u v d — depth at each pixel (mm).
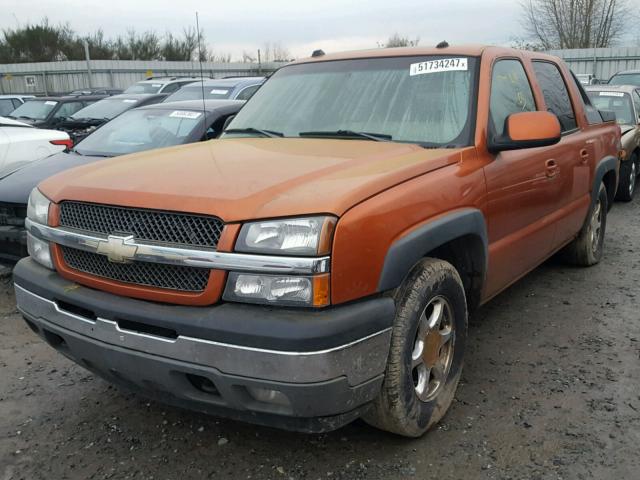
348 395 2455
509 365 3891
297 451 3016
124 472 2883
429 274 2861
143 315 2537
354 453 2986
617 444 3025
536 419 3258
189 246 2488
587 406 3381
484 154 3445
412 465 2889
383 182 2699
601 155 5434
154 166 3102
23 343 4375
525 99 4184
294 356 2301
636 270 5824
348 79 4020
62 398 3574
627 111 10008
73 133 9797
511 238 3785
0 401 3537
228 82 10711
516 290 5293
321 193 2510
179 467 2916
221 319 2385
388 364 2705
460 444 3045
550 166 4211
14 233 5113
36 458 2996
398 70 3904
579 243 5625
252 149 3420
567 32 38375
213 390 2574
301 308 2377
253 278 2396
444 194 2990
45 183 3215
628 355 4016
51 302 2887
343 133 3650
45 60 40844
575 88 5203
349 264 2426
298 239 2361
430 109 3604
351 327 2396
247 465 2918
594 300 5031
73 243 2814
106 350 2648
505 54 4098
